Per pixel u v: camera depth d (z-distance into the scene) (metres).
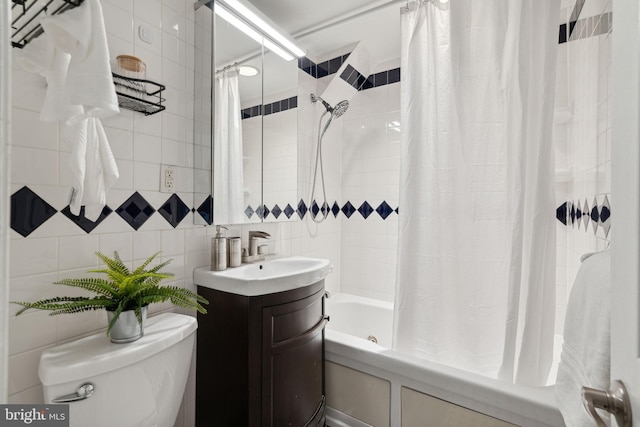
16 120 0.93
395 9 1.87
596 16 1.36
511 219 1.34
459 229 1.45
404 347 1.50
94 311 1.09
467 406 1.27
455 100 1.42
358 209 2.55
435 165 1.48
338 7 1.84
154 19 1.29
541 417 1.12
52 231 1.00
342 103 2.23
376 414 1.50
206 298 1.37
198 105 1.47
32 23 0.93
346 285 2.60
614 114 0.44
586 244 1.46
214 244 1.43
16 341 0.92
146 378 0.95
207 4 1.48
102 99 0.86
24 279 0.94
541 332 1.28
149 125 1.27
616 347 0.42
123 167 1.18
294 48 1.94
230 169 1.60
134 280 0.98
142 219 1.25
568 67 1.71
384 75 2.43
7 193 0.30
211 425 1.33
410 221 1.50
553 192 1.25
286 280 1.31
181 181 1.40
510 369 1.27
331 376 1.65
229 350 1.28
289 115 2.05
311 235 2.31
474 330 1.41
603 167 1.25
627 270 0.39
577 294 0.81
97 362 0.85
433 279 1.48
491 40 1.36
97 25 0.87
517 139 1.27
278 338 1.30
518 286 1.27
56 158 1.00
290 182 2.06
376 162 2.46
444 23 1.47
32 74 0.95
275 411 1.29
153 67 1.29
